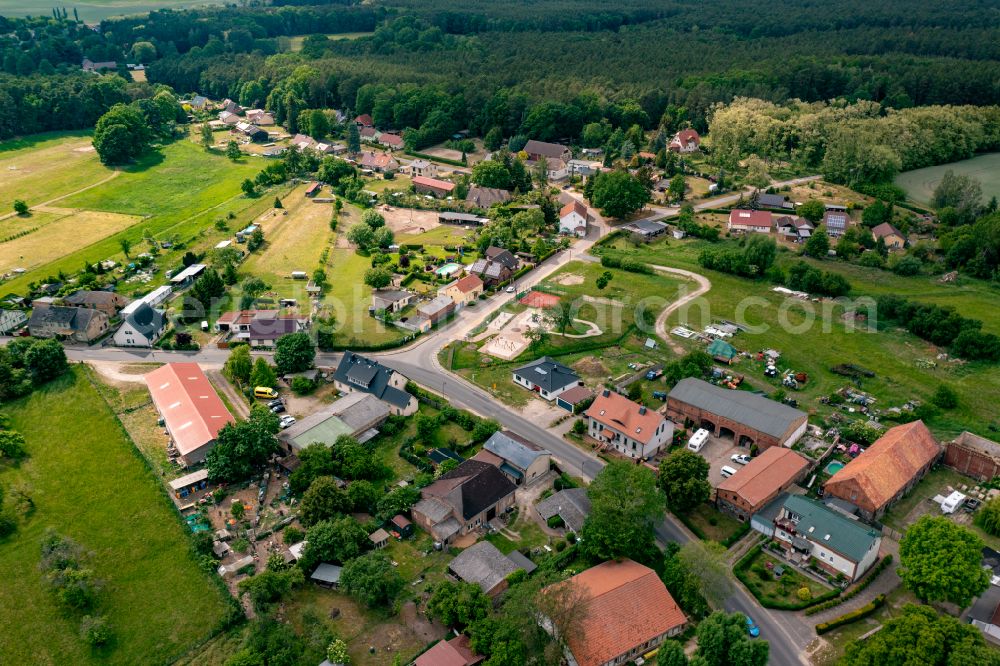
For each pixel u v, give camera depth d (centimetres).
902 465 11456
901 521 10950
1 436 12112
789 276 18812
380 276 18275
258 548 10312
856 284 19062
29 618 9250
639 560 10081
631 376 14800
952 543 9269
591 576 9562
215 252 19875
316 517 10500
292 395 14125
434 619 9262
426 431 12638
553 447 12762
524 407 13912
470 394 14300
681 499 10919
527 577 9656
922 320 16138
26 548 10288
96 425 12938
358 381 13825
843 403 13875
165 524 10706
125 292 18075
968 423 13112
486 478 11119
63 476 11688
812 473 11969
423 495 11031
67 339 15888
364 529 10294
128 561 10075
